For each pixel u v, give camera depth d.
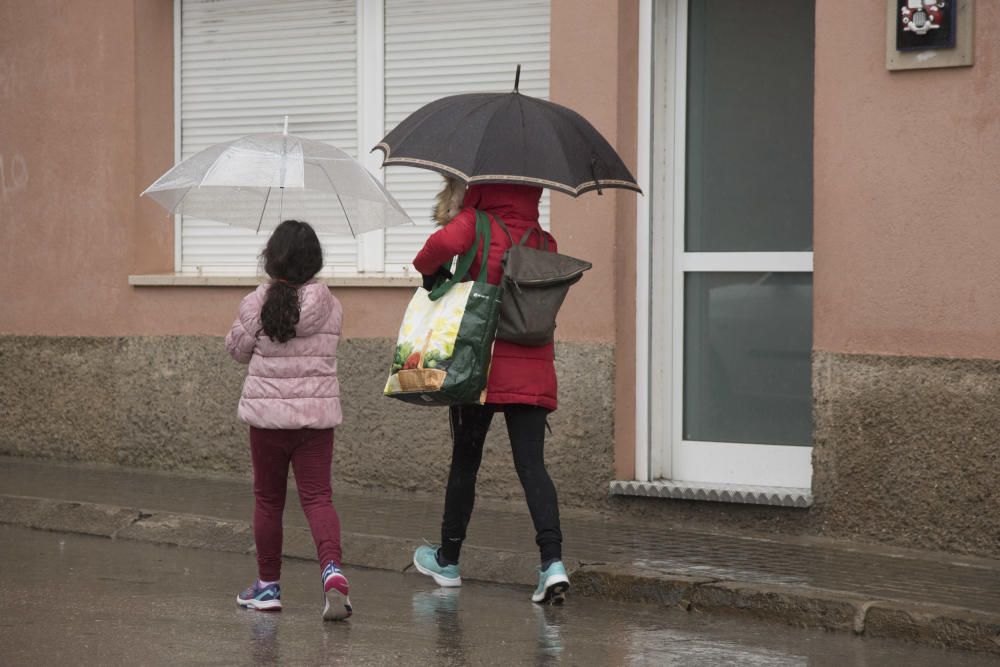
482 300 7.59
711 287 10.63
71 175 12.83
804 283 10.33
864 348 9.47
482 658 6.74
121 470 12.48
